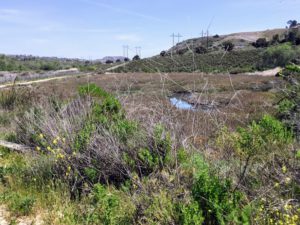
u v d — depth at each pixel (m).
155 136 4.63
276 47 34.22
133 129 5.11
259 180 3.65
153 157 4.52
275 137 4.81
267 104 8.79
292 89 5.96
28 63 102.44
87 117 6.13
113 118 5.88
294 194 3.35
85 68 79.12
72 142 5.11
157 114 5.16
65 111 6.59
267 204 3.26
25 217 3.90
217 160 4.21
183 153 4.39
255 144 4.25
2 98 10.95
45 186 4.52
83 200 4.12
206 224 3.29
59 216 3.79
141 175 4.25
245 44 71.38
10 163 5.64
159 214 3.47
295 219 2.85
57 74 65.81
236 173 3.85
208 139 4.72
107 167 4.61
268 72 45.12
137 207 3.68
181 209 3.30
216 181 3.46
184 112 4.97
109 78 33.50
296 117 5.67
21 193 4.39
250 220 3.07
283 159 3.83
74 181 4.61
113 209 3.68
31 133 6.71
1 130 7.99
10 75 58.25
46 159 5.14
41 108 7.20
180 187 3.83
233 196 3.39
